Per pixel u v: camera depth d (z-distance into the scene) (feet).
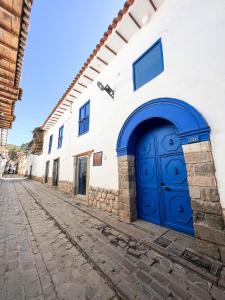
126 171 13.53
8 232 11.02
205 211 7.77
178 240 9.23
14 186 39.81
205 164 8.03
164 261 7.38
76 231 11.06
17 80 12.67
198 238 7.84
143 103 12.75
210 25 9.05
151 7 12.75
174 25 11.29
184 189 10.45
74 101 29.14
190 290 5.59
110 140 16.53
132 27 14.46
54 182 37.35
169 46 11.41
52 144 41.63
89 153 20.59
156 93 11.78
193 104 9.20
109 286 5.89
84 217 14.34
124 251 8.34
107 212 15.55
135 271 6.68
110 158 16.16
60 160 33.40
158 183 12.17
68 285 5.91
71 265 7.19
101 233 10.70
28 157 88.17
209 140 8.13
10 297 5.31
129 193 13.08
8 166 134.82
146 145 13.48
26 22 8.13
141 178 13.62
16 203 20.67
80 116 26.14
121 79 16.07
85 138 22.68
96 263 7.25
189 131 8.90
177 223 10.69
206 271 6.41
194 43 9.75
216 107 8.14
